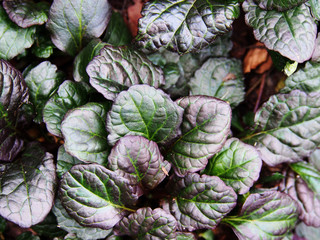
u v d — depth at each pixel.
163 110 0.15
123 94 0.15
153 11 0.16
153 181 0.17
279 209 0.18
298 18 0.16
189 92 0.19
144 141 0.15
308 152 0.18
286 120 0.18
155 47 0.17
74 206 0.15
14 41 0.17
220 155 0.17
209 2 0.17
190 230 0.16
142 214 0.16
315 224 0.19
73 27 0.18
